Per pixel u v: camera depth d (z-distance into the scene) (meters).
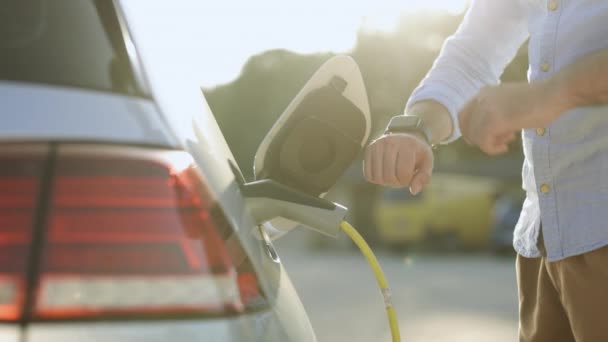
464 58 1.95
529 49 1.76
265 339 1.06
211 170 1.21
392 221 17.36
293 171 1.53
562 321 1.78
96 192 0.94
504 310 8.53
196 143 1.21
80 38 1.06
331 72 1.58
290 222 1.57
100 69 1.05
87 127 0.97
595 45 1.60
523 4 1.82
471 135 1.22
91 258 0.92
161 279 0.94
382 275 1.54
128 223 0.94
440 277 12.02
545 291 1.79
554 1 1.66
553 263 1.70
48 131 0.96
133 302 0.92
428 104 1.90
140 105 1.04
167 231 0.95
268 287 1.20
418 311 8.37
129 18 1.17
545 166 1.64
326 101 1.56
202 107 1.44
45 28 1.05
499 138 1.21
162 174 0.98
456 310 8.45
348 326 7.40
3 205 0.91
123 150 0.97
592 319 1.62
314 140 1.53
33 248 0.90
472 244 17.16
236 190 1.31
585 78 1.14
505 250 16.25
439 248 17.23
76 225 0.92
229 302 0.99
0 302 0.88
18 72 1.00
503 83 1.22
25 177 0.92
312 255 17.61
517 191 17.56
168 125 1.05
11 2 1.05
